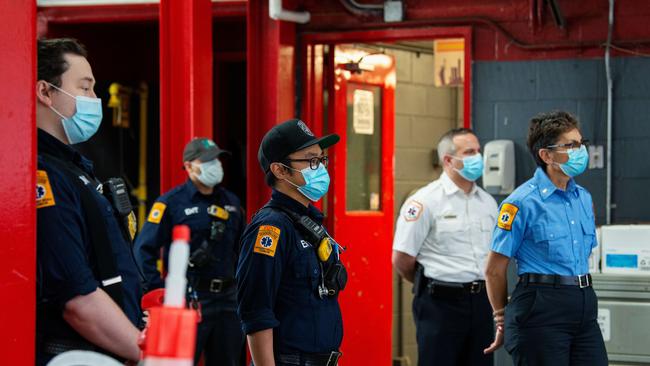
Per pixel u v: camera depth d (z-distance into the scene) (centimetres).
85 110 248
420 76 730
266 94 577
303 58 591
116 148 741
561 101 544
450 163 480
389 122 646
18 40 218
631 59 533
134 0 631
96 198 238
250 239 295
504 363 529
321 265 301
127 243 255
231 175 756
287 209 303
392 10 568
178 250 122
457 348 470
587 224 388
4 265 213
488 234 479
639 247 469
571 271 378
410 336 710
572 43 540
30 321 217
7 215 214
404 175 717
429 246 477
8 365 212
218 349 515
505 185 542
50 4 651
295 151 304
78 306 222
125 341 225
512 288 533
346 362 605
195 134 543
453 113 759
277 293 297
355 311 612
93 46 705
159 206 519
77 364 146
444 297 468
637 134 533
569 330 377
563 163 382
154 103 756
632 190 533
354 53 624
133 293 250
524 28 550
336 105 607
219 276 516
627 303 467
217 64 746
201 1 545
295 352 294
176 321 120
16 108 216
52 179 228
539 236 379
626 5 533
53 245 223
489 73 555
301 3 589
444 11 564
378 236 634
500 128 553
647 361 464
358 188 627
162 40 541
